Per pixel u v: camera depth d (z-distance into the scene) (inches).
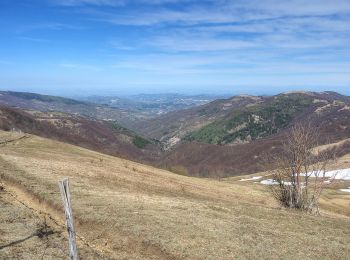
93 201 975.0
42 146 2423.7
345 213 2015.3
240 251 734.5
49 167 1475.1
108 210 901.2
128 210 924.6
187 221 890.7
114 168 1969.7
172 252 699.4
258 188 2276.1
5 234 692.7
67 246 674.8
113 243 743.7
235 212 1083.3
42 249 645.9
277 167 1430.9
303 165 1382.9
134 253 711.1
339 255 784.3
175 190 1595.7
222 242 772.0
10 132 2800.2
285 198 1390.3
